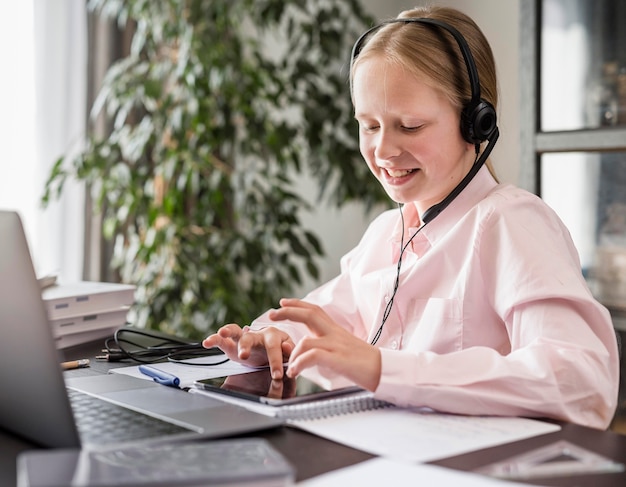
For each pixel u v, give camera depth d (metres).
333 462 0.76
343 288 1.48
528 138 2.29
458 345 1.16
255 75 2.74
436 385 0.94
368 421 0.90
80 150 2.91
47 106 2.85
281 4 2.78
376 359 0.95
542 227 1.14
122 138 2.86
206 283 2.70
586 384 0.97
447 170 1.20
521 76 2.30
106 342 1.40
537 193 2.30
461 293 1.16
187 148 2.70
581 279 1.11
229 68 2.66
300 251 2.77
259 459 0.69
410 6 3.20
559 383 0.95
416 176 1.19
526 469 0.74
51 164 2.87
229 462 0.69
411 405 0.95
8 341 0.81
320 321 0.97
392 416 0.92
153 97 2.62
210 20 2.73
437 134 1.17
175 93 2.74
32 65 2.82
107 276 3.00
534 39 2.27
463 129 1.20
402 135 1.16
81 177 2.64
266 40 3.34
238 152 2.91
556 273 1.06
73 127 2.90
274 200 2.77
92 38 2.94
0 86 2.75
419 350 1.20
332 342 0.95
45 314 0.76
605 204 2.16
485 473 0.73
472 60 1.17
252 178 2.73
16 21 2.78
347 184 2.81
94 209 2.75
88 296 1.48
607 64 2.14
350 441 0.82
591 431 0.87
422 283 1.25
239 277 2.98
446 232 1.25
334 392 0.99
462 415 0.94
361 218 3.42
